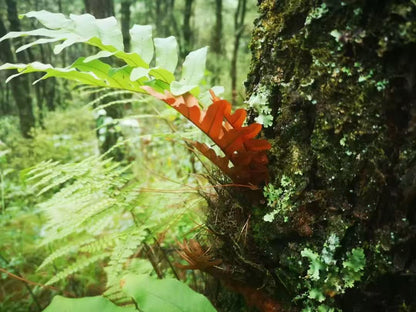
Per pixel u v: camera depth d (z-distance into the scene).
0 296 1.06
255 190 0.47
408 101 0.36
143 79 0.51
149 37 0.53
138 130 1.57
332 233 0.41
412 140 0.36
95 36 0.47
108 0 1.64
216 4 4.18
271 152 0.46
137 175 1.28
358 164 0.39
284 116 0.45
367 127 0.38
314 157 0.42
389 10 0.34
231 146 0.44
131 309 0.45
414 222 0.37
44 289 1.06
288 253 0.45
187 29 3.96
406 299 0.39
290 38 0.43
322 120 0.41
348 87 0.39
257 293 0.49
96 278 1.07
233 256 0.48
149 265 0.66
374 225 0.39
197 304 0.44
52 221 0.63
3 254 1.11
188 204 0.61
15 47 2.68
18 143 2.50
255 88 0.49
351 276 0.40
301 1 0.42
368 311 0.41
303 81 0.42
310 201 0.43
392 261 0.38
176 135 0.52
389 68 0.36
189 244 0.49
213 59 4.12
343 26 0.38
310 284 0.43
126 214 0.95
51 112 3.18
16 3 2.52
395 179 0.37
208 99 0.56
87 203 0.61
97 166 0.65
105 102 1.58
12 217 1.36
